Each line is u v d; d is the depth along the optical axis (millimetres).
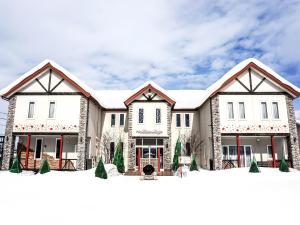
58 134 23641
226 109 24219
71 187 13539
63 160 24219
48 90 24375
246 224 6520
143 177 18938
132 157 24938
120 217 7242
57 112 24016
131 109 25891
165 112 25812
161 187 14133
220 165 23141
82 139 23438
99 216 7344
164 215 7473
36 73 24203
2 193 11023
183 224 6559
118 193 11789
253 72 25000
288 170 20875
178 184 15625
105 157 27891
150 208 8406
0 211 7832
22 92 24484
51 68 24375
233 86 24703
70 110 23984
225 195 10953
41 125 23812
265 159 25578
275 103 24578
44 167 20000
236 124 23953
